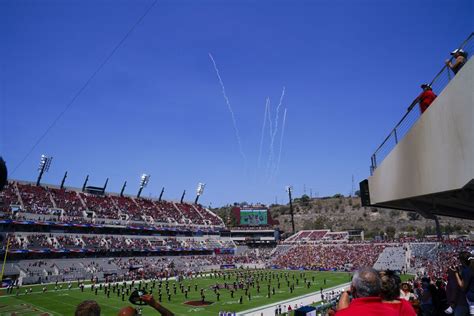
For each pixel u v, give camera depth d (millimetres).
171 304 57594
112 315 47562
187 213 134750
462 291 8438
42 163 103938
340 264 106938
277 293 67562
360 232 144500
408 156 10352
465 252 8828
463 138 7348
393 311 4508
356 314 4438
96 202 110438
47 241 87188
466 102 7203
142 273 90250
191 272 97812
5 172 4617
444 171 8219
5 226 84375
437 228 12656
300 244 133750
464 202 11500
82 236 95812
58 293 66125
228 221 174125
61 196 104000
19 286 72812
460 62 8570
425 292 11258
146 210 121125
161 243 111812
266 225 145000
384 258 103125
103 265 91438
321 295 59875
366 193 14195
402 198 10844
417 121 9727
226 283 79312
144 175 129750
